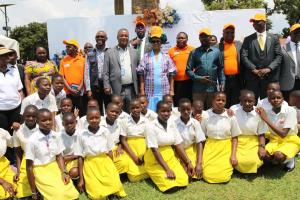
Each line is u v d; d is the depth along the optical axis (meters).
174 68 6.30
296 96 5.59
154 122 4.86
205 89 6.15
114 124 5.21
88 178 4.60
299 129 5.50
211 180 4.88
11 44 11.11
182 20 8.47
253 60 6.16
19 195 4.52
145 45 6.82
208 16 8.45
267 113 5.29
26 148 4.39
